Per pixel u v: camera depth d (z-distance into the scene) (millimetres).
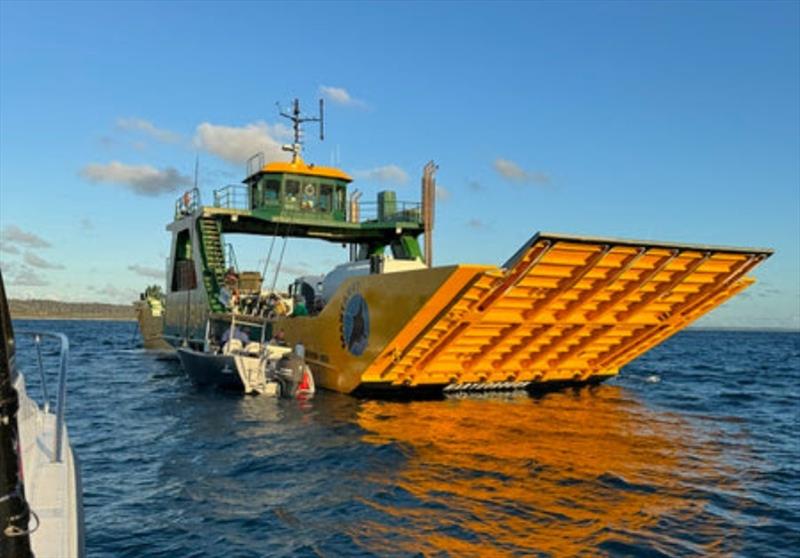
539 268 13164
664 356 49000
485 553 5727
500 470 8766
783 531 6406
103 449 10352
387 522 6590
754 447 10766
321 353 17641
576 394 18562
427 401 16281
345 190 26219
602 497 7492
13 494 2652
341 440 10891
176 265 29359
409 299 13656
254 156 26141
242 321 20812
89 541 6113
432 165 19078
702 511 7016
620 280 14453
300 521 6660
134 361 31125
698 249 13914
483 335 15312
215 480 8352
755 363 39469
